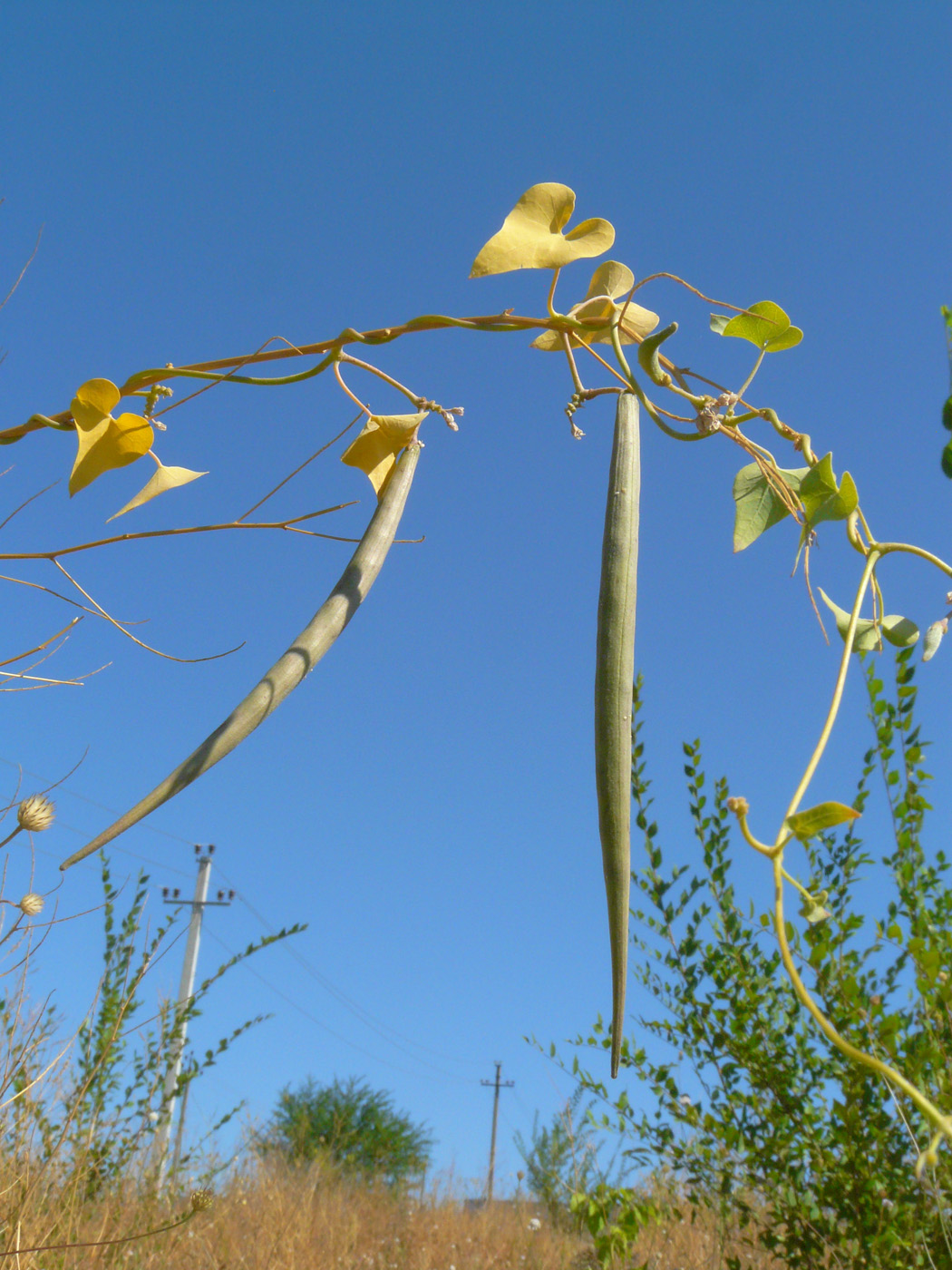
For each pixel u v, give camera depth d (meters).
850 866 0.50
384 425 0.29
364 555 0.26
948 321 0.30
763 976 0.52
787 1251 0.47
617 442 0.23
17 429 0.28
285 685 0.22
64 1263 0.52
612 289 0.27
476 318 0.27
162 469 0.30
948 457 0.26
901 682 0.47
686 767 0.56
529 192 0.26
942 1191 0.42
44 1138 0.54
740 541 0.26
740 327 0.26
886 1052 0.44
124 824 0.20
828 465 0.23
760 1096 0.50
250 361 0.28
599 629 0.21
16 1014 0.45
